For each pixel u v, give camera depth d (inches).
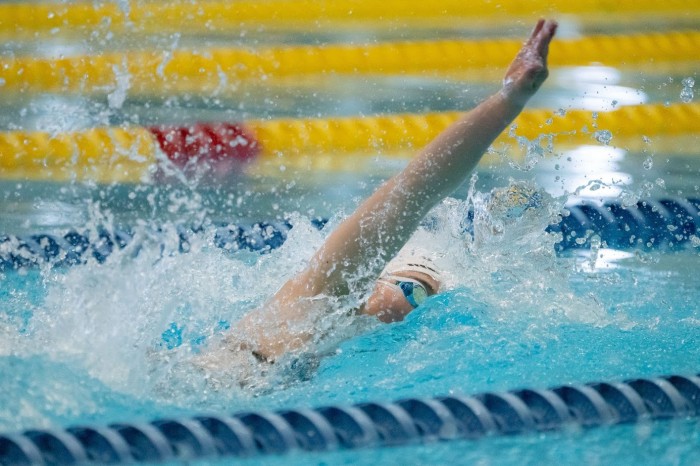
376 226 298.7
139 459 245.9
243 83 663.1
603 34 737.6
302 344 302.4
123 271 316.5
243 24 742.5
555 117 631.2
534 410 275.0
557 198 533.6
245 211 518.0
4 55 672.4
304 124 618.5
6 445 244.7
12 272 432.5
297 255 382.9
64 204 517.3
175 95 641.0
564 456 250.1
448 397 279.1
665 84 674.2
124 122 606.9
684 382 291.0
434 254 374.0
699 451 252.7
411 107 639.8
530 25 748.6
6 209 507.5
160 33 719.1
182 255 343.3
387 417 268.1
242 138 599.5
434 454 253.1
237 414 267.7
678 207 531.5
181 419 261.9
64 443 247.0
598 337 335.3
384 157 590.6
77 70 660.1
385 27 744.3
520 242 387.5
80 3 761.0
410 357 310.0
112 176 551.2
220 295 351.3
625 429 267.9
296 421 266.1
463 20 757.9
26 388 270.7
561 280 379.2
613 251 486.0
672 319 366.6
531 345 322.7
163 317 311.6
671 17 770.2
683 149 604.7
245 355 297.9
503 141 605.0
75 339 298.8
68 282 316.2
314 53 701.3
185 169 565.3
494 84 668.7
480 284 367.2
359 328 322.0
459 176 298.8
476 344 320.5
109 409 268.4
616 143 607.8
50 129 592.7
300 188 548.7
